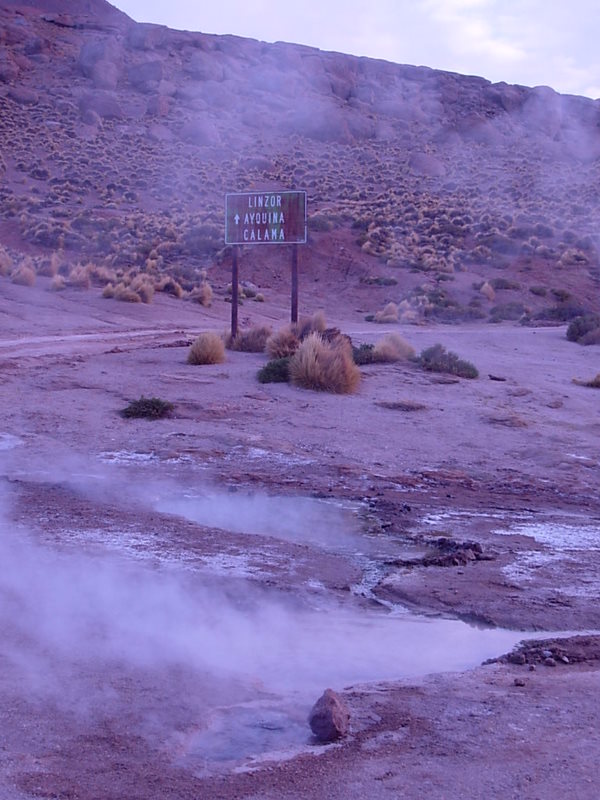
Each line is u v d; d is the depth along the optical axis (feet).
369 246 207.92
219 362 84.12
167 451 52.60
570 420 67.87
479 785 16.71
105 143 293.64
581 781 16.88
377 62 444.55
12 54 355.15
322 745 18.67
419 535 37.88
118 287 138.92
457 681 22.35
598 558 35.29
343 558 33.96
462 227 230.89
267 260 201.46
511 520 41.68
